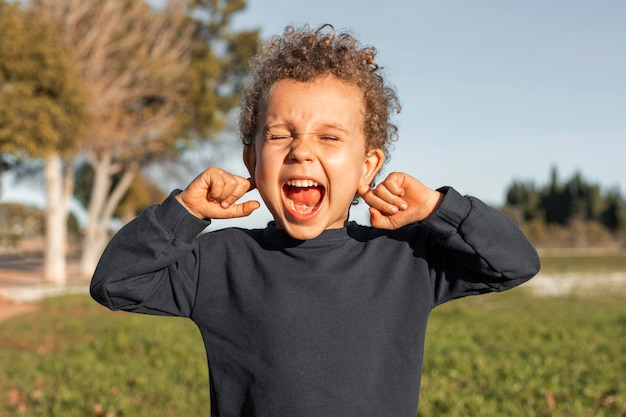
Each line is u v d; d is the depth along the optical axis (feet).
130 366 23.86
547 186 238.89
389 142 7.23
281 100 6.06
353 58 6.39
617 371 22.85
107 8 64.75
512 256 6.17
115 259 6.23
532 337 31.01
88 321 38.83
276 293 6.18
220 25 73.20
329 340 6.03
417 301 6.33
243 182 6.21
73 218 156.66
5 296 55.11
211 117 72.49
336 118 6.00
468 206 6.05
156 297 6.38
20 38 51.29
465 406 17.95
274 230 6.52
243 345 6.20
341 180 5.98
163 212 6.23
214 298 6.43
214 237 6.74
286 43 6.60
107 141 69.87
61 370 23.59
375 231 6.70
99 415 17.88
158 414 17.66
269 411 6.00
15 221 146.82
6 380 22.13
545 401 18.33
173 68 68.69
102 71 66.33
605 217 221.66
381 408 6.00
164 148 76.28
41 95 53.21
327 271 6.23
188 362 24.44
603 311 45.80
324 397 5.93
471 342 29.14
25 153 52.65
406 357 6.17
